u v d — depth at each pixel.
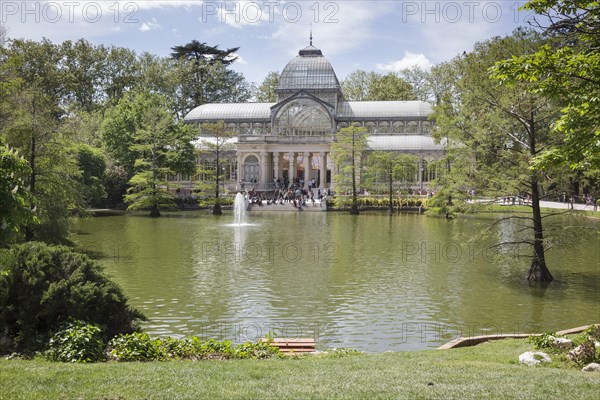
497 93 34.94
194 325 24.56
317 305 28.11
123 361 16.22
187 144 96.06
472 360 16.38
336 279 34.22
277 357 16.98
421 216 79.38
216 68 150.00
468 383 12.87
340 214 83.06
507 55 32.66
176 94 145.38
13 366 13.97
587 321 25.69
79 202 43.66
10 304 18.06
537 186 34.72
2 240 13.59
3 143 14.52
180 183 115.31
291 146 117.81
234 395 11.63
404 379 13.20
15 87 39.81
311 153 120.62
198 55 154.62
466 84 37.22
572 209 34.66
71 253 19.84
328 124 123.50
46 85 112.38
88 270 19.55
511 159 35.44
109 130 96.44
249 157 118.00
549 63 17.06
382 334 23.53
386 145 115.31
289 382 12.81
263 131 129.50
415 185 112.12
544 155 18.14
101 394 11.59
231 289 31.31
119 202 92.50
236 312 26.70
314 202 94.19
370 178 91.06
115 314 19.25
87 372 13.40
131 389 11.98
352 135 88.69
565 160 17.69
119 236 54.41
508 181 34.62
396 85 142.00
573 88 16.94
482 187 36.78
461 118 39.06
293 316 26.16
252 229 61.34
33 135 40.03
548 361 15.98
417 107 124.50
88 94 126.88
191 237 53.94
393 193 96.31
